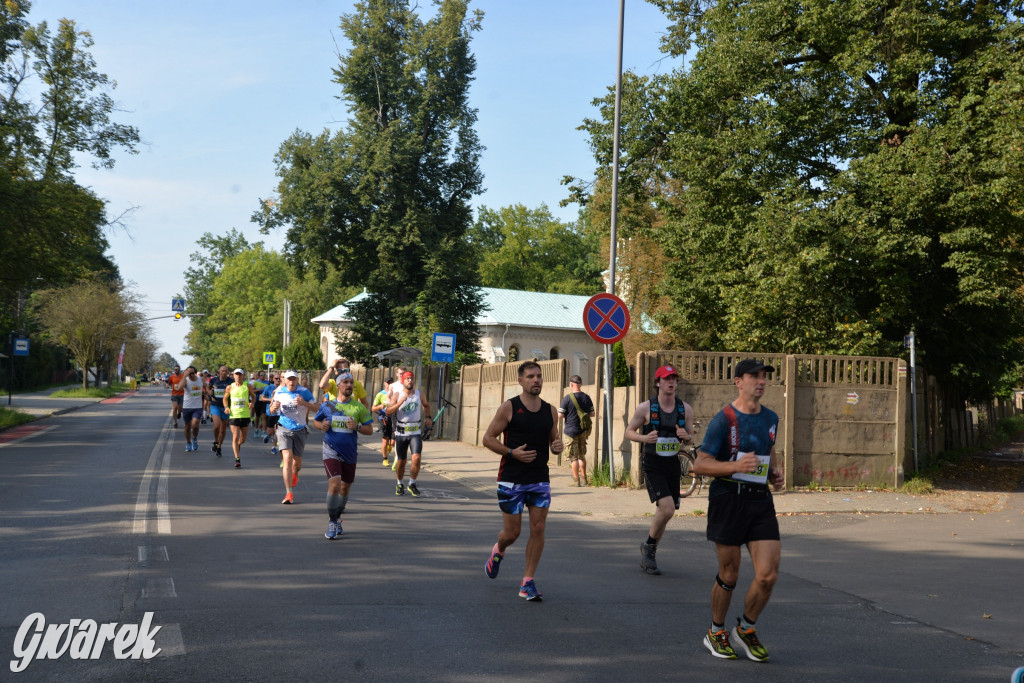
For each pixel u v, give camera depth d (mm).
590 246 88938
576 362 70500
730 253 20266
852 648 6008
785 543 10539
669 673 5293
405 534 10273
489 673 5164
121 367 99125
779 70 20422
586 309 14984
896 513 13078
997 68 17953
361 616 6406
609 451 15812
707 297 21531
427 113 50500
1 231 26859
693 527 11664
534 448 7312
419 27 50406
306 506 12328
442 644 5746
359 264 51656
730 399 15352
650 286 35656
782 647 5988
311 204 48531
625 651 5738
